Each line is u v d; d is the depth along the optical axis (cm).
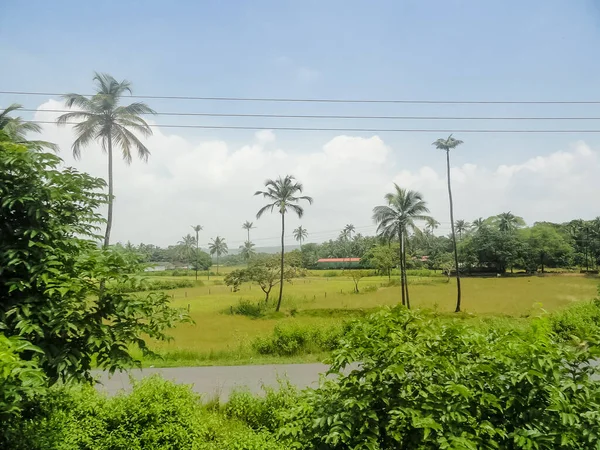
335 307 3541
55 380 404
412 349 343
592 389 339
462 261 7750
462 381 341
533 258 7519
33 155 418
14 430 462
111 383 1102
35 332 401
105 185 478
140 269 460
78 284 400
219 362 1430
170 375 1237
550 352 333
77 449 517
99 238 473
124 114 2672
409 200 3538
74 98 2595
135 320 453
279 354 1584
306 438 355
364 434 330
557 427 317
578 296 3834
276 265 3922
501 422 339
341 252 12375
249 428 607
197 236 10406
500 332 410
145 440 533
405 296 4153
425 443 322
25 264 387
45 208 407
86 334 423
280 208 3662
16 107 2275
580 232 8669
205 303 3872
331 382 416
